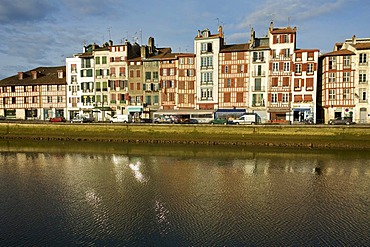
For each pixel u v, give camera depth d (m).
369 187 20.91
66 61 63.72
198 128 41.53
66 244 12.88
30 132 47.62
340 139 36.53
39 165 28.64
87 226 14.57
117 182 22.34
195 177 23.66
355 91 48.69
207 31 56.34
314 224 14.66
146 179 23.12
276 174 24.52
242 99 54.19
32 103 65.25
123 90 60.94
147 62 59.41
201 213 16.08
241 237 13.30
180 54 57.41
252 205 17.28
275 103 52.84
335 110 49.88
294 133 38.09
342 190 20.22
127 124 44.19
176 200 18.17
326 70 50.44
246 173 24.88
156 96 59.06
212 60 55.41
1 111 66.88
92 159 31.36
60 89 64.19
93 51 62.50
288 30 52.12
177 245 12.66
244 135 39.66
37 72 68.25
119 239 13.25
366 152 33.94
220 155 32.84
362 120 48.38
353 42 54.31
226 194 19.33
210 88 55.75
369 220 15.17
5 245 12.86
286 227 14.33
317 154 33.06
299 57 51.72
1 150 37.41
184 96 57.22
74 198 18.70
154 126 43.19
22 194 19.62
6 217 15.82
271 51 52.75
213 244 12.71
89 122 48.72
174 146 39.25
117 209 16.78
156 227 14.34
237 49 54.28
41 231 14.13
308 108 51.12
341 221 15.04
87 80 62.84
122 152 35.38
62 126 46.59
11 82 66.69
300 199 18.33
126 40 61.62
